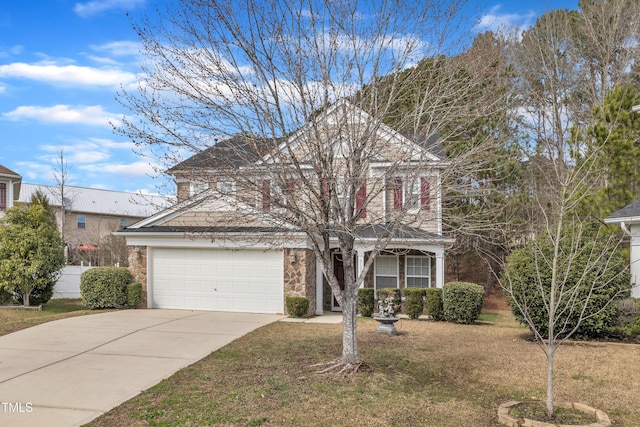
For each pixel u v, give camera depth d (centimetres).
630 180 1290
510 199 1392
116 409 587
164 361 818
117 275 1482
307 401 616
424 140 754
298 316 1361
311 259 1449
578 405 598
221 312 1422
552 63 2036
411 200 729
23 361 816
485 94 791
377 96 758
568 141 1353
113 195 4638
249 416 562
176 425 537
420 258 1661
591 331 1026
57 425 537
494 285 2427
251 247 1414
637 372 776
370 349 926
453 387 709
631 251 1167
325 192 699
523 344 1005
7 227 1556
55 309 1598
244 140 720
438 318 1370
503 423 558
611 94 1363
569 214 1242
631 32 2141
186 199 766
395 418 570
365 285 1688
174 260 1502
